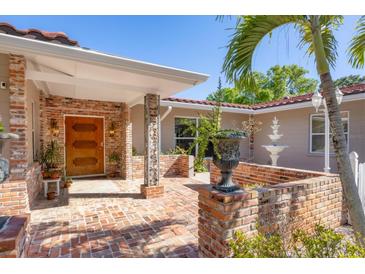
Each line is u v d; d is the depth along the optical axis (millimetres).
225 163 2574
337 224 3641
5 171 1847
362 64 3619
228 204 2324
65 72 4523
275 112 9945
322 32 3332
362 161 6902
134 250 3004
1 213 3443
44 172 5820
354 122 7129
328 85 2654
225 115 10711
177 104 8758
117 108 8766
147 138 5730
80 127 8484
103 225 3848
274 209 2742
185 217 4246
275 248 1928
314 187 3293
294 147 9086
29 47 3215
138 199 5496
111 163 8914
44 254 2879
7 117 3750
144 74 4324
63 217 4227
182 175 8883
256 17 2842
